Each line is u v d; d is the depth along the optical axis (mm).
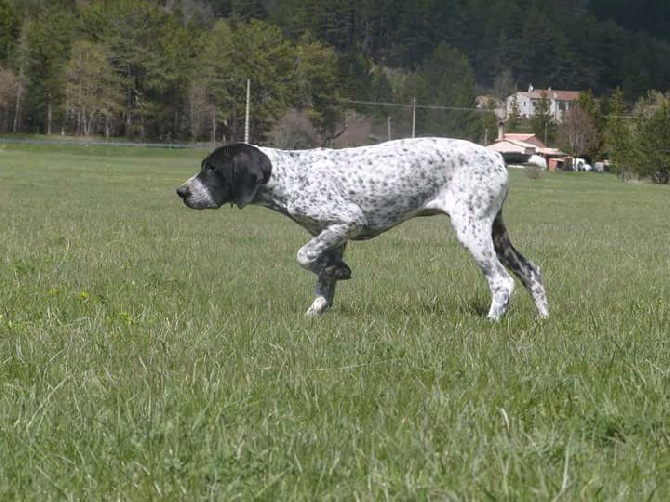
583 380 6664
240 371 7195
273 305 11203
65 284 12297
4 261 14852
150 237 20406
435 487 4617
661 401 6078
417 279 14305
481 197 10273
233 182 10195
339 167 10258
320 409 6105
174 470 5012
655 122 94938
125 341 8562
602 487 4660
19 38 152375
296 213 10281
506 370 7133
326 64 163875
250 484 4820
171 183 49688
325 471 4949
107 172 62656
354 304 11555
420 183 10258
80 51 150750
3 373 7234
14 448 5430
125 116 154875
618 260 18016
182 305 10805
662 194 61188
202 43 161625
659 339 8430
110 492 4922
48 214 26062
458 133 167250
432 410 6000
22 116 148500
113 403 6305
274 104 160250
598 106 157625
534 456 5129
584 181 86438
